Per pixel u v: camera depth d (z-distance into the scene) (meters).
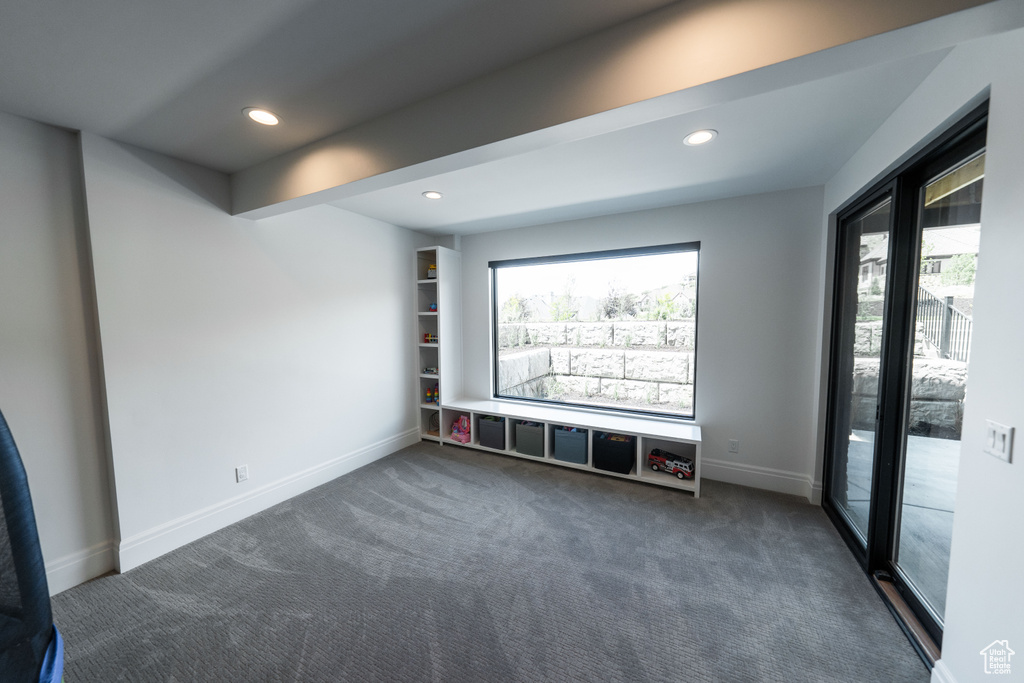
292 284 2.79
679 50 1.14
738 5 1.06
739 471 2.97
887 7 0.92
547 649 1.50
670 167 2.28
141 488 2.05
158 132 1.86
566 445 3.31
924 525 1.62
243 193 2.34
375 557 2.10
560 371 3.86
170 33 1.21
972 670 1.13
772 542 2.20
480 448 3.78
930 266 1.60
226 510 2.42
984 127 1.28
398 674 1.40
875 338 1.98
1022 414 0.96
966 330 1.39
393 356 3.70
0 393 1.67
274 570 1.99
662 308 3.35
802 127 1.79
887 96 1.54
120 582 1.90
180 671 1.41
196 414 2.28
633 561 2.04
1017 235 0.99
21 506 0.70
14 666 0.65
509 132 1.44
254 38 1.24
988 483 1.08
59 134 1.81
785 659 1.44
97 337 1.92
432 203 2.99
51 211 1.79
